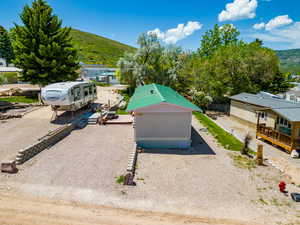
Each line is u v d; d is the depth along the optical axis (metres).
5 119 17.19
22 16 25.69
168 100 12.34
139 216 6.32
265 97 19.66
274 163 10.72
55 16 27.14
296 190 8.10
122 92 35.91
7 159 9.75
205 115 24.25
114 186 7.93
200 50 43.44
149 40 31.67
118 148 11.85
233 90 27.23
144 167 9.76
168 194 7.57
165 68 32.72
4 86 35.88
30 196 7.00
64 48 26.58
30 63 24.98
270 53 26.95
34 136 13.16
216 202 7.20
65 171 8.91
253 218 6.44
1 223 5.64
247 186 8.33
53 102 16.14
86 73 59.62
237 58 26.52
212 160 10.85
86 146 12.06
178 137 12.45
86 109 21.17
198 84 28.44
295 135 12.42
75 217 6.09
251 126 18.83
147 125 12.24
